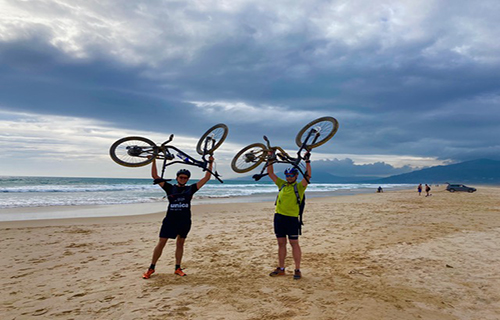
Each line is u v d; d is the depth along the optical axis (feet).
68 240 25.86
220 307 11.34
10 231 30.01
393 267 16.96
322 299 12.10
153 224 35.86
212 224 35.50
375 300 12.02
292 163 15.80
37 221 37.99
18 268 17.34
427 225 32.86
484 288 13.50
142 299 12.26
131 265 17.84
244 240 25.63
